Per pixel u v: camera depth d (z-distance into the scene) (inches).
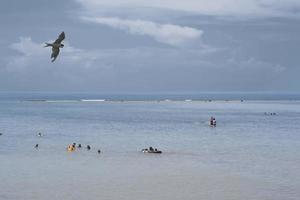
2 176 3034.0
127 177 3043.8
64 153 4072.3
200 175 3132.4
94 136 5664.4
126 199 2488.9
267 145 4854.8
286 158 3912.4
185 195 2586.1
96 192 2632.9
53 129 6550.2
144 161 3686.0
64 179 2960.1
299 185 2856.8
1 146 4539.9
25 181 2893.7
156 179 2987.2
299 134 6072.8
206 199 2509.8
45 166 3403.1
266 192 2672.2
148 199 2491.4
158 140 5285.4
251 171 3287.4
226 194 2620.6
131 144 4854.8
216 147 4658.0
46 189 2691.9
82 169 3307.1
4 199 2474.2
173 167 3425.2
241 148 4589.1
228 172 3248.0
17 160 3656.5
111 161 3663.9
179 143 4992.6
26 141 4992.6
